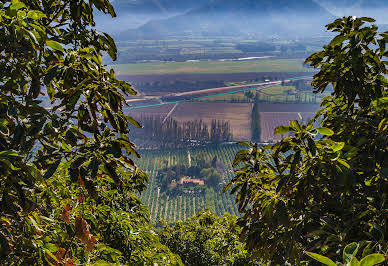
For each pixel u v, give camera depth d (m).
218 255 13.19
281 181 3.04
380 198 2.99
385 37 3.38
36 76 2.42
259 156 3.57
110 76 2.60
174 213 101.75
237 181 3.64
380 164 3.10
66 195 3.41
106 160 2.45
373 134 3.40
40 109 2.36
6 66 2.46
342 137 3.55
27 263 2.62
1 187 2.33
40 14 2.25
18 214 2.59
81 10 2.77
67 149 2.50
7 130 2.17
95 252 3.74
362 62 3.46
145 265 4.62
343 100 4.00
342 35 3.59
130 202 5.68
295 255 3.25
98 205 4.43
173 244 15.75
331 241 2.81
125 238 4.61
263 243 3.53
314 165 2.94
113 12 2.76
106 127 2.59
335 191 3.02
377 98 3.32
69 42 2.75
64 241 3.21
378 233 2.79
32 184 2.34
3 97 2.28
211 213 14.63
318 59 3.72
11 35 2.13
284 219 3.00
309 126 3.05
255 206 3.51
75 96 2.35
